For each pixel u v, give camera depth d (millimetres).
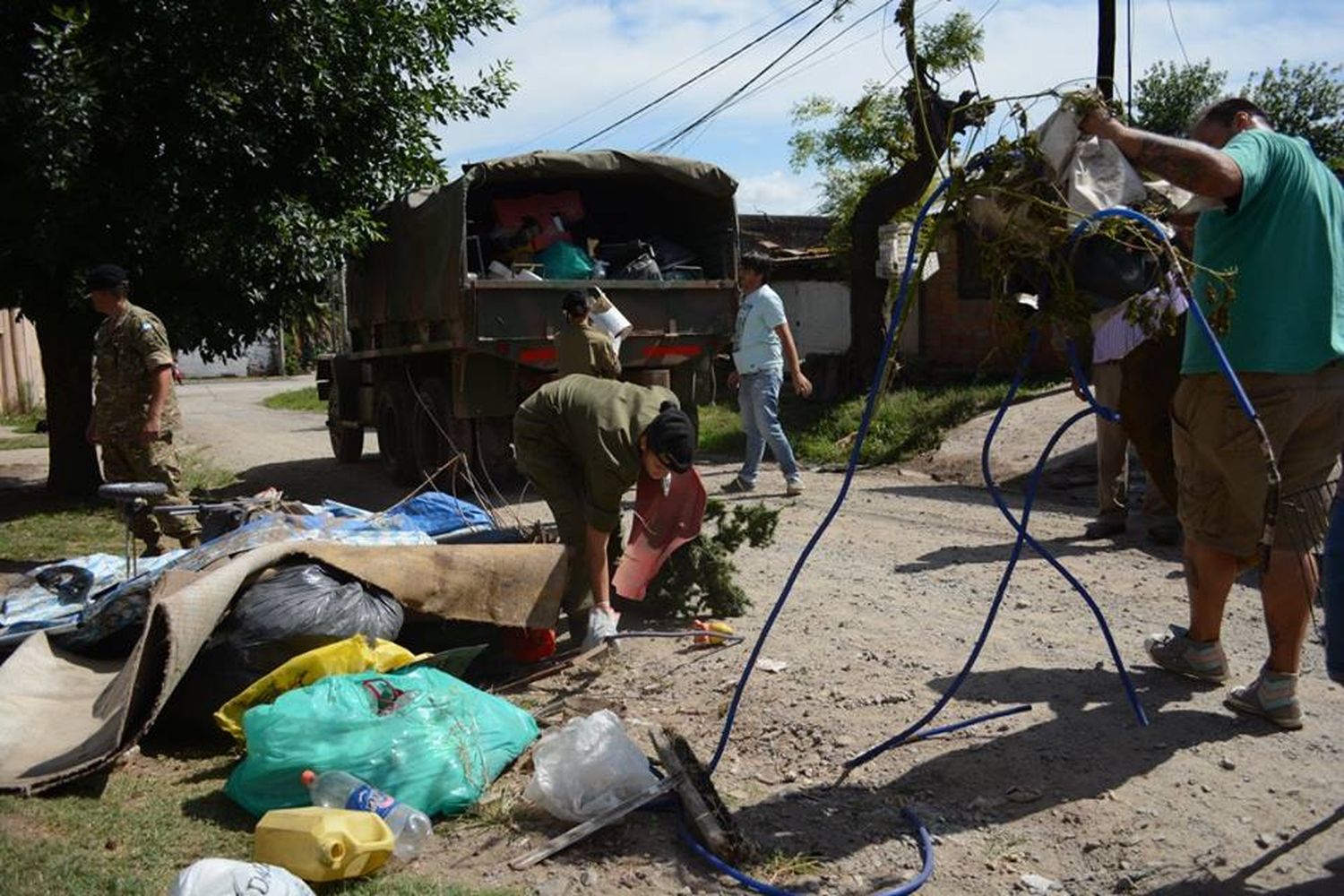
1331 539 3355
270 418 22906
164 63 10031
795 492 10039
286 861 3373
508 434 10672
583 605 5531
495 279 9859
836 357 17516
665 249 11188
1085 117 3686
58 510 10836
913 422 13023
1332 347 3861
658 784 3793
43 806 3881
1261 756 4047
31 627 5219
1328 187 3971
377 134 11516
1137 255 3869
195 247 10078
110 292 7168
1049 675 4973
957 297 18719
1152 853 3465
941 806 3848
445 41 11680
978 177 3881
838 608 6250
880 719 4598
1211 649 4660
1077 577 6734
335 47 10641
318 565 4805
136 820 3818
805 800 3936
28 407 25078
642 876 3459
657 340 10523
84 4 9562
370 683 4090
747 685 5047
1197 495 4324
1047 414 11992
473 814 3887
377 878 3451
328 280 12453
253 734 3898
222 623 4645
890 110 18750
